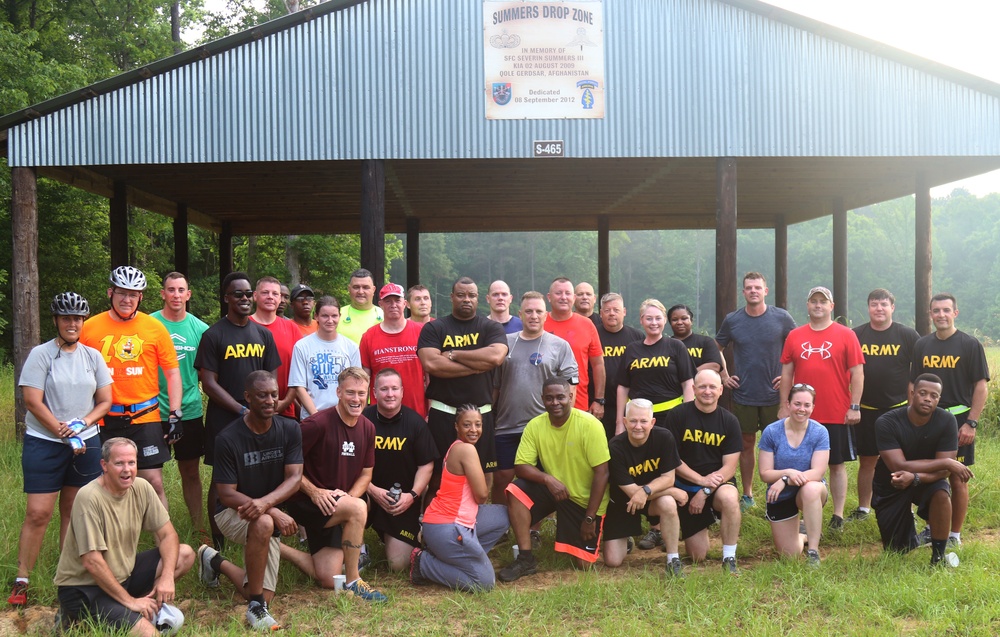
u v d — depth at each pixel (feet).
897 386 22.91
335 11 32.76
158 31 82.17
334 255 85.30
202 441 21.36
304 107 32.76
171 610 15.31
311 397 20.75
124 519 15.49
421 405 21.27
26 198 32.65
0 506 22.50
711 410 19.84
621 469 19.04
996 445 33.86
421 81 32.89
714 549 20.76
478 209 57.21
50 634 15.11
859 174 45.42
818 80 33.88
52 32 76.54
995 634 14.71
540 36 33.06
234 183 44.75
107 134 32.55
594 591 17.28
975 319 273.54
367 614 16.40
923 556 19.39
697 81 33.55
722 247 33.83
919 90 34.19
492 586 18.11
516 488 19.30
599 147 33.27
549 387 19.04
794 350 22.58
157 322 19.40
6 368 59.47
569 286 22.39
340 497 17.58
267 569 16.65
